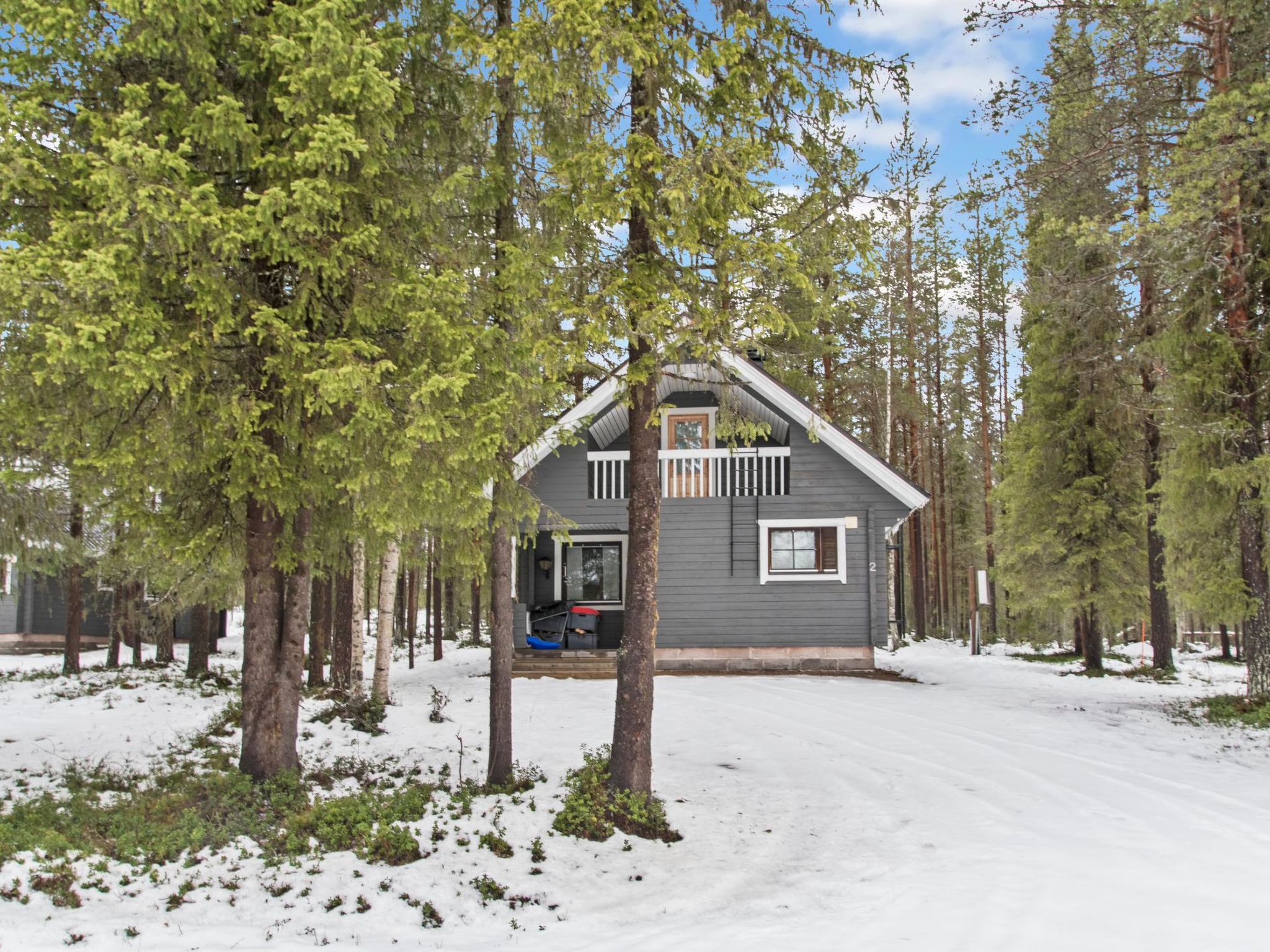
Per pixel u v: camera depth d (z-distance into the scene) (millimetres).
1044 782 10492
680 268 9195
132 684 19219
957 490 42188
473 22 10648
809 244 9297
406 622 36812
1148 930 5668
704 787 10562
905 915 6289
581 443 21859
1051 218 15211
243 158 8656
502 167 10398
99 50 8070
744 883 7453
